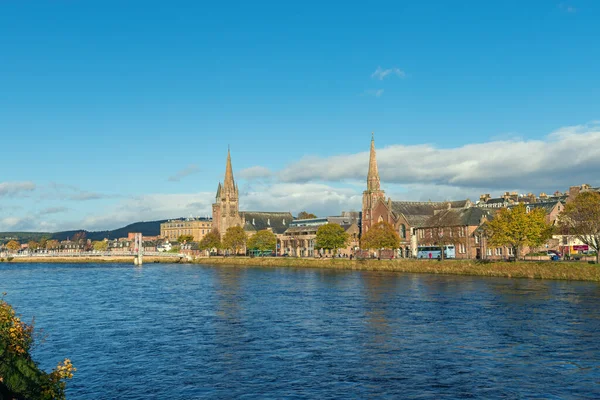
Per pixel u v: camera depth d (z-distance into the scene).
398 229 197.75
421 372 38.69
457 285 96.19
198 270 184.75
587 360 40.97
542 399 33.00
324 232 198.88
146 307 75.25
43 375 23.52
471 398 33.28
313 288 98.75
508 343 46.72
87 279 140.62
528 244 122.50
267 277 134.00
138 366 41.44
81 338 52.19
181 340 50.72
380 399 33.34
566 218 112.31
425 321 58.19
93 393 35.09
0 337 24.98
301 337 51.25
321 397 33.88
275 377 38.12
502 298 75.00
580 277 99.19
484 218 163.00
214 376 38.56
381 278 120.19
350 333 52.69
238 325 58.31
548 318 57.94
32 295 95.12
